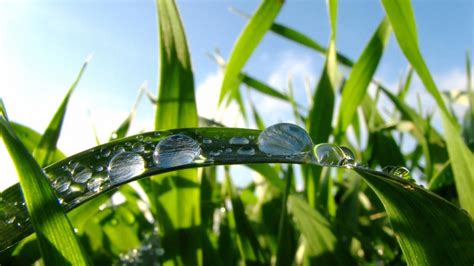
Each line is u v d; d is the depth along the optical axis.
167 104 0.06
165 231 0.06
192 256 0.06
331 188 0.08
